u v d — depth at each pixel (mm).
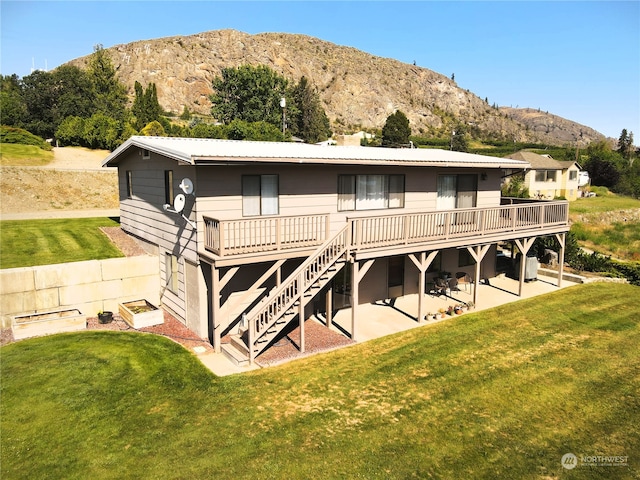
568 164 52406
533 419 8758
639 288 18000
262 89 66500
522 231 16609
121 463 7211
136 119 47875
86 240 16906
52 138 53156
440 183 17094
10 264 13953
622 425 8602
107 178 32531
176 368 10547
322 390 9719
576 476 7172
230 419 8523
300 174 13523
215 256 11164
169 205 13414
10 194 26984
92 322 13492
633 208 45875
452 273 18219
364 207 15219
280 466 7211
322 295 15016
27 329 12047
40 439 7766
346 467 7227
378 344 12352
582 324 13938
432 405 9180
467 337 12867
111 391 9398
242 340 11797
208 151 11539
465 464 7395
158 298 15148
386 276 16391
